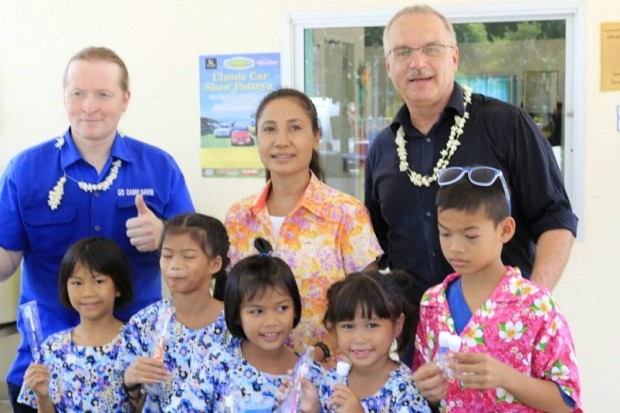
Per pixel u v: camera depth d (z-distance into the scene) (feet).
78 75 8.24
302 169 7.95
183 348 7.79
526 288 6.63
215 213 13.04
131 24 13.12
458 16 12.12
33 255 8.67
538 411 6.53
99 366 8.14
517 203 8.07
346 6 12.41
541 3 11.78
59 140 8.67
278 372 7.36
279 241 7.89
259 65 12.71
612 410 11.96
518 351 6.56
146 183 8.79
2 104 13.83
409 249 8.39
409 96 8.09
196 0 12.82
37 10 13.51
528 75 12.09
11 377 8.73
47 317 8.70
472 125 8.16
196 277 7.72
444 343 6.27
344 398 6.73
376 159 8.79
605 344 11.90
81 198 8.56
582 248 11.84
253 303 7.18
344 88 12.71
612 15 11.51
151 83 13.11
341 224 7.82
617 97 11.58
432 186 8.18
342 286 6.99
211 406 7.41
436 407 7.04
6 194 8.54
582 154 11.75
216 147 12.94
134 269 8.77
